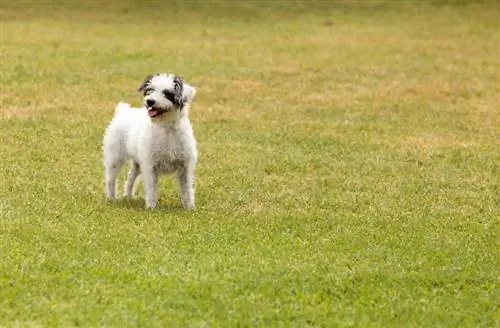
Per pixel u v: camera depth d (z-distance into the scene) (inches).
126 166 660.1
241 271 424.8
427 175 698.2
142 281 403.9
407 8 1723.7
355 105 1013.2
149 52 1305.4
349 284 412.8
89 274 411.5
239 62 1253.1
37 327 352.5
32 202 550.9
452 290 415.5
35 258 432.5
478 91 1095.6
